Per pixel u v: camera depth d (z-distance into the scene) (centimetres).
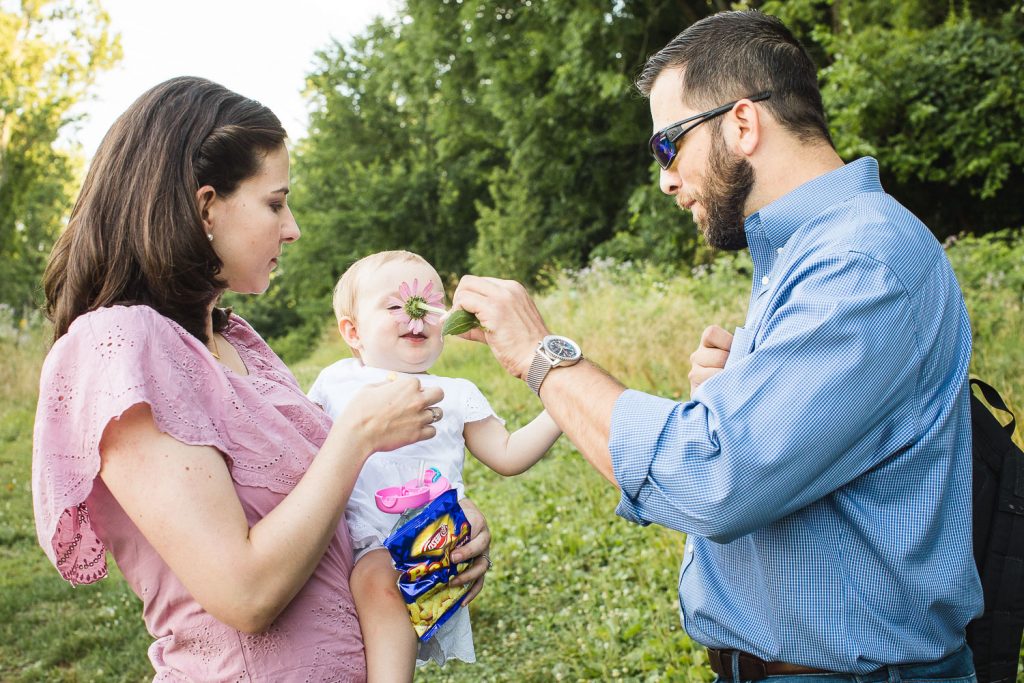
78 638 473
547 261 1769
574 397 171
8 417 1063
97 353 148
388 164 2622
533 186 1822
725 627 180
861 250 158
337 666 164
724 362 202
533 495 621
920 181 1328
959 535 165
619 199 1750
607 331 890
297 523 148
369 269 240
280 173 171
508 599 475
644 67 202
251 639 155
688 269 1262
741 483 148
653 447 156
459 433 231
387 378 219
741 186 185
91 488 146
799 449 148
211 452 149
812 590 166
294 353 2297
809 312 154
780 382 150
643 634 401
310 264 2439
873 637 164
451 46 1709
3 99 1828
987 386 194
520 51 1580
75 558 158
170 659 161
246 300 2545
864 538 163
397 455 214
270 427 163
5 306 1516
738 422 150
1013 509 170
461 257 2375
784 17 1189
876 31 1146
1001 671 177
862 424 153
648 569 454
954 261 856
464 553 190
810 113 183
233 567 141
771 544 170
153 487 143
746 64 182
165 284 159
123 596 529
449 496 186
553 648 414
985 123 1112
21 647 470
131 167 160
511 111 1667
